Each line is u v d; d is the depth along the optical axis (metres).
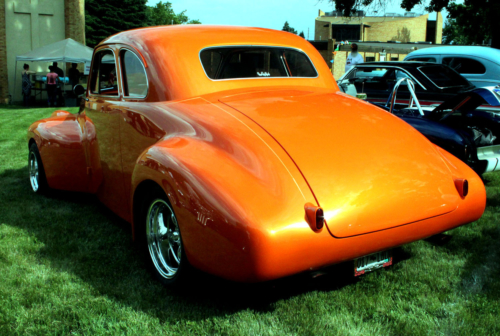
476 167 4.32
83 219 4.10
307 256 2.20
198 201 2.28
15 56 18.69
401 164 2.66
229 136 2.56
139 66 3.29
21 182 5.42
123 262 3.18
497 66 9.24
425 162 2.76
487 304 2.59
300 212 2.21
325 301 2.65
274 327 2.38
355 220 2.31
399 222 2.45
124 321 2.43
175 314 2.51
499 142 5.00
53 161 4.43
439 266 3.12
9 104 17.91
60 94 17.45
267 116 2.77
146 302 2.63
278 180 2.31
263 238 2.09
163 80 3.10
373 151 2.66
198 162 2.42
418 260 3.22
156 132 2.93
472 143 4.26
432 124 4.41
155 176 2.56
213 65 3.25
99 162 3.85
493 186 5.16
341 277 2.94
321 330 2.35
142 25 54.44
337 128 2.76
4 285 2.82
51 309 2.55
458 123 4.73
